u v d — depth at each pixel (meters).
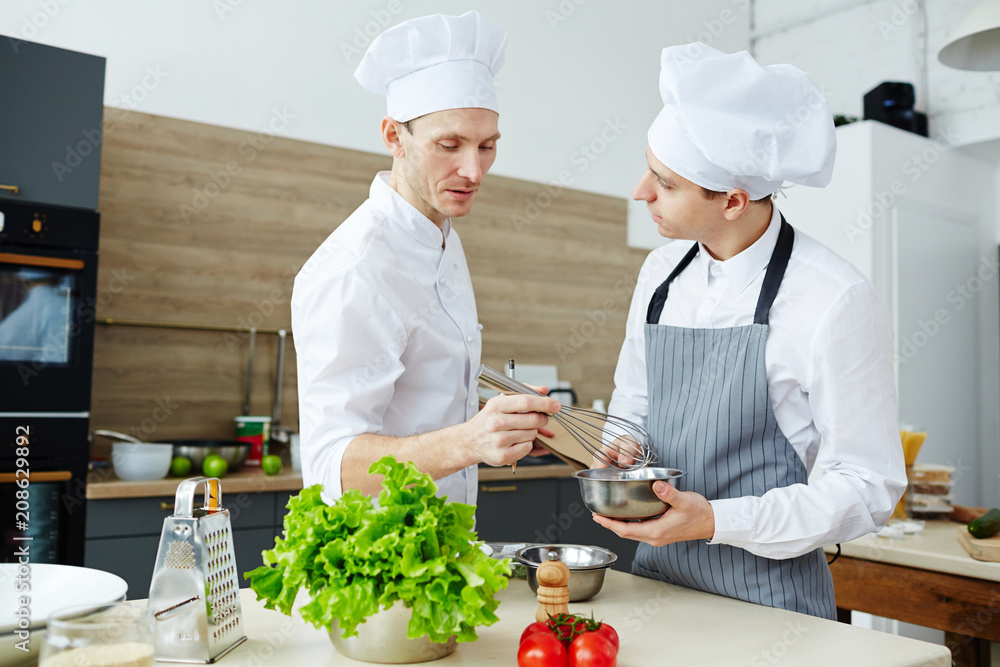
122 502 2.28
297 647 0.93
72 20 2.62
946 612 1.62
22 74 2.21
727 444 1.26
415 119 1.25
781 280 1.25
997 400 3.81
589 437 1.40
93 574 0.94
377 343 1.23
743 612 1.12
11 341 2.17
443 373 1.37
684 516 1.09
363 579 0.84
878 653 0.94
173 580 0.88
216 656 0.88
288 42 3.02
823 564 1.30
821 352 1.19
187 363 2.83
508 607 1.12
